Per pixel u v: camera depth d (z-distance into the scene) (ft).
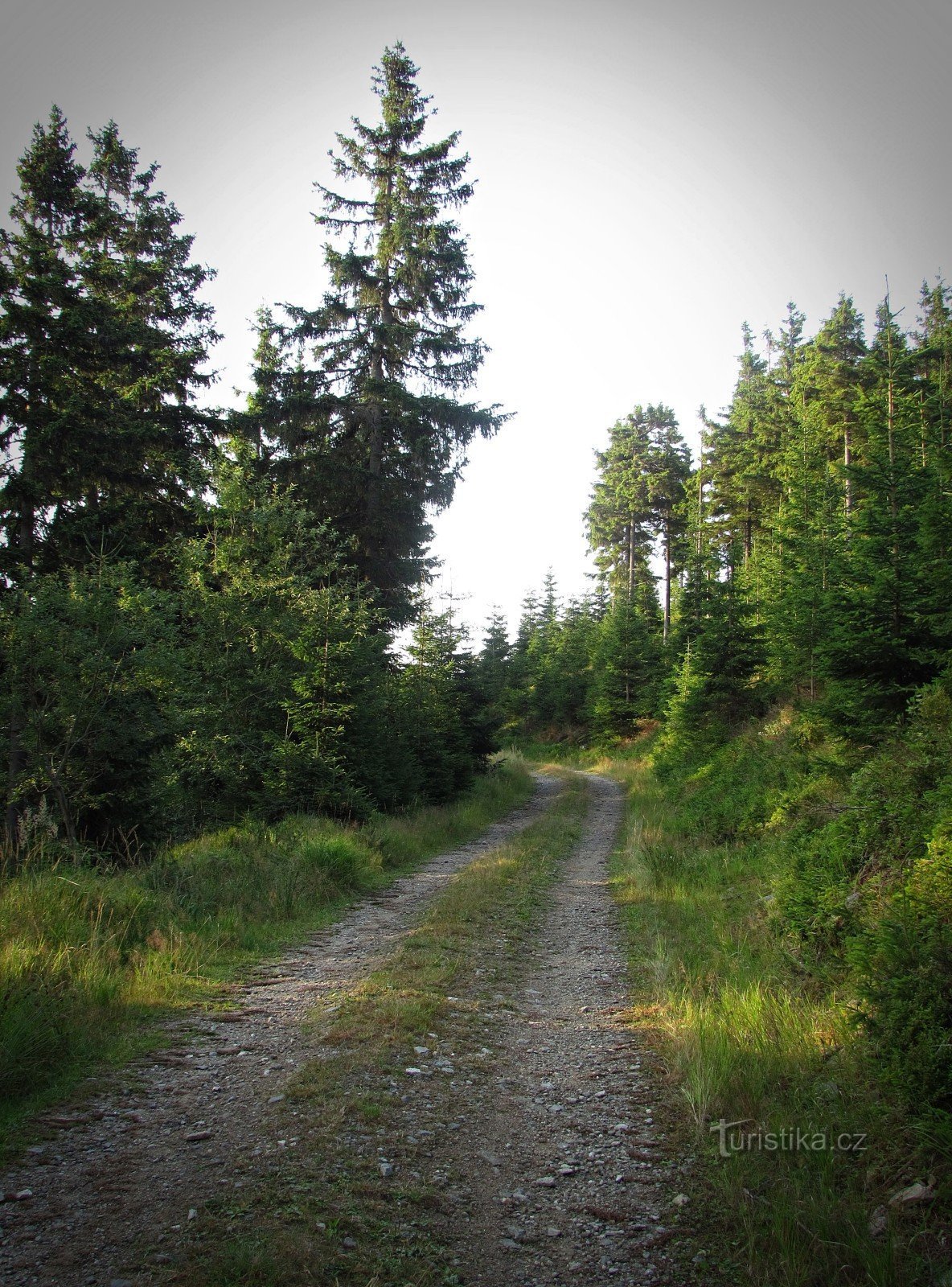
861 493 55.62
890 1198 11.87
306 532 65.67
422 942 28.58
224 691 57.11
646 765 122.01
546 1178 13.09
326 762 54.34
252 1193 11.99
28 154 62.54
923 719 28.50
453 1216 11.81
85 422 55.62
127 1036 18.83
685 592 90.27
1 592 47.01
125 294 80.69
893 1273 10.03
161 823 45.16
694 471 173.17
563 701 185.06
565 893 40.37
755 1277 10.42
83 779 40.06
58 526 54.49
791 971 22.62
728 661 76.13
